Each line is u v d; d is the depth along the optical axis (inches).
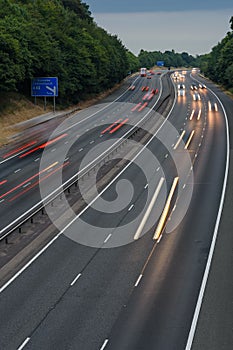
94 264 1487.5
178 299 1278.3
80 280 1384.1
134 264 1489.9
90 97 5664.4
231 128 3754.9
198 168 2603.3
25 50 4010.8
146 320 1178.6
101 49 6058.1
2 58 3695.9
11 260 1504.7
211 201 2070.6
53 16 5393.7
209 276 1411.2
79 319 1182.3
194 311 1219.9
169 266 1476.4
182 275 1416.1
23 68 3969.0
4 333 1125.7
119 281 1378.0
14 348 1069.1
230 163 2704.2
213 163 2706.7
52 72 4537.4
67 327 1148.5
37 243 1631.4
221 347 1073.5
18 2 5310.0
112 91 6614.2
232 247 1615.4
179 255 1552.7
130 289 1332.4
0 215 1879.9
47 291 1320.1
